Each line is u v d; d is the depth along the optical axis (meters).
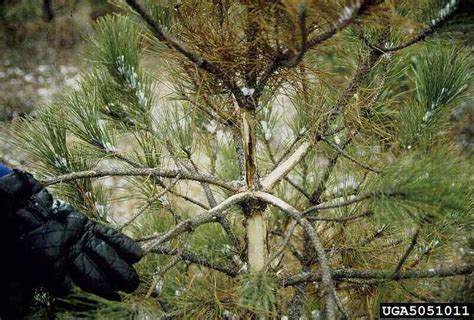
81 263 1.12
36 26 4.74
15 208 1.11
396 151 1.67
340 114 1.50
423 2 1.11
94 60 1.67
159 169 1.36
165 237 1.17
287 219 1.83
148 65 1.72
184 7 1.31
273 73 1.36
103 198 1.62
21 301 1.16
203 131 1.83
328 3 0.98
